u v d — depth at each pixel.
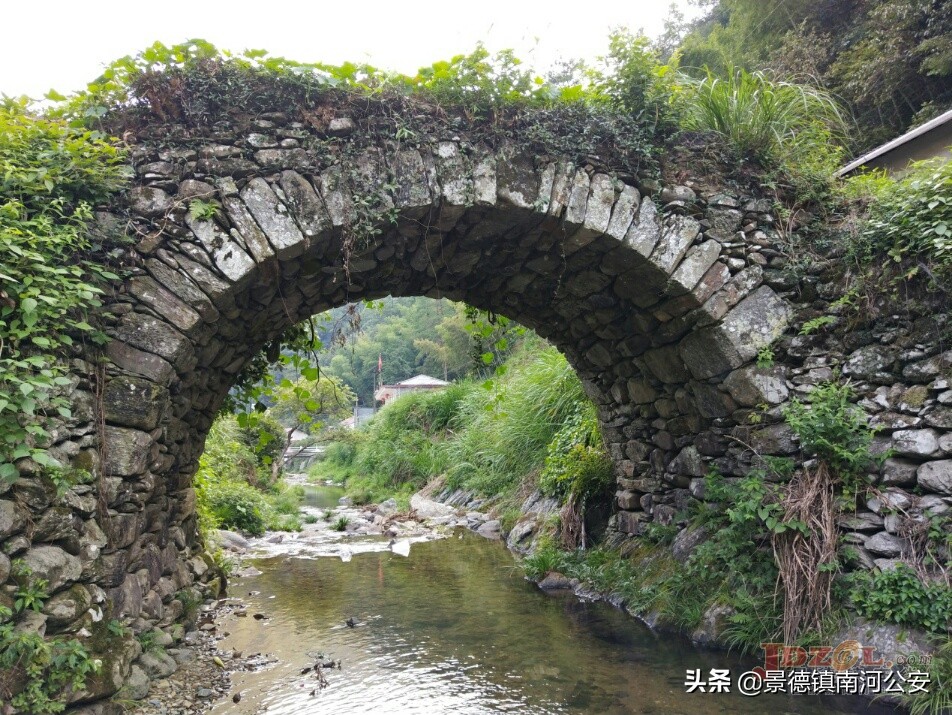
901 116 8.25
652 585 4.82
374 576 6.20
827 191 4.42
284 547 7.81
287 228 3.42
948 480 3.40
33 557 2.57
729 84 4.46
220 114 3.45
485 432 10.82
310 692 3.45
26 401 2.51
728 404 4.43
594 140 3.97
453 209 3.72
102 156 3.25
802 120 4.66
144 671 3.28
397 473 13.76
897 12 7.84
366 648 4.15
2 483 2.51
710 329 4.20
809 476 3.89
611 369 5.61
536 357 11.86
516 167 3.81
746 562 4.12
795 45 9.33
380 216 3.57
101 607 3.00
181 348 3.28
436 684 3.56
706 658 3.88
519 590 5.60
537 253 4.34
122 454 3.14
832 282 4.17
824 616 3.62
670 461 5.40
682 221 4.11
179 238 3.30
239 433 12.17
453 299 5.37
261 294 3.88
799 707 3.19
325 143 3.54
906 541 3.48
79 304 2.93
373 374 31.25
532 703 3.30
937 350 3.57
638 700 3.31
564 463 7.09
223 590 5.49
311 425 7.69
